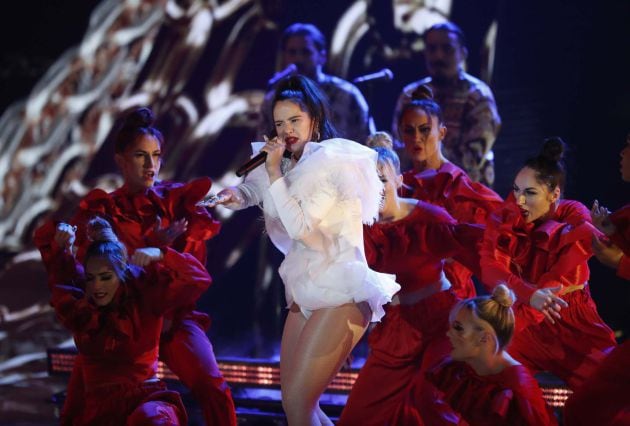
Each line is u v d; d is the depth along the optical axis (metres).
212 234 16.75
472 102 22.41
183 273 15.38
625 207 14.37
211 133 33.12
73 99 35.91
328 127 14.79
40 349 26.86
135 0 35.84
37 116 36.09
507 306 13.56
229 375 20.30
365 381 15.88
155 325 15.34
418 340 15.61
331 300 14.09
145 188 16.84
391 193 15.48
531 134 28.81
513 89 29.14
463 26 29.45
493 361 13.57
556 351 15.87
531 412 13.16
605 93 28.30
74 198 34.59
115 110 35.12
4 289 31.16
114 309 15.05
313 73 23.27
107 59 35.78
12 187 35.16
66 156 35.34
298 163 14.11
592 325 15.85
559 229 15.62
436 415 15.22
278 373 19.94
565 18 28.64
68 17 37.12
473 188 17.81
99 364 15.19
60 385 23.58
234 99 33.16
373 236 15.58
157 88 34.53
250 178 15.62
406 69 29.91
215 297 30.25
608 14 28.20
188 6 34.22
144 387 15.20
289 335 14.80
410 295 15.79
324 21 31.06
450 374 13.80
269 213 14.85
